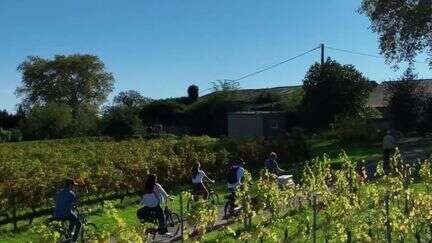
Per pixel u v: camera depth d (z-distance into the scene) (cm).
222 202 2073
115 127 6719
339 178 1268
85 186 2147
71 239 1381
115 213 822
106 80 10206
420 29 4284
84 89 9988
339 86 4994
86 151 3669
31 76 10038
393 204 1167
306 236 1173
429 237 1143
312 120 5116
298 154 3469
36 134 8006
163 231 1510
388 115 5225
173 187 2591
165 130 7238
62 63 9900
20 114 10138
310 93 5122
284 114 5447
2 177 2234
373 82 5262
